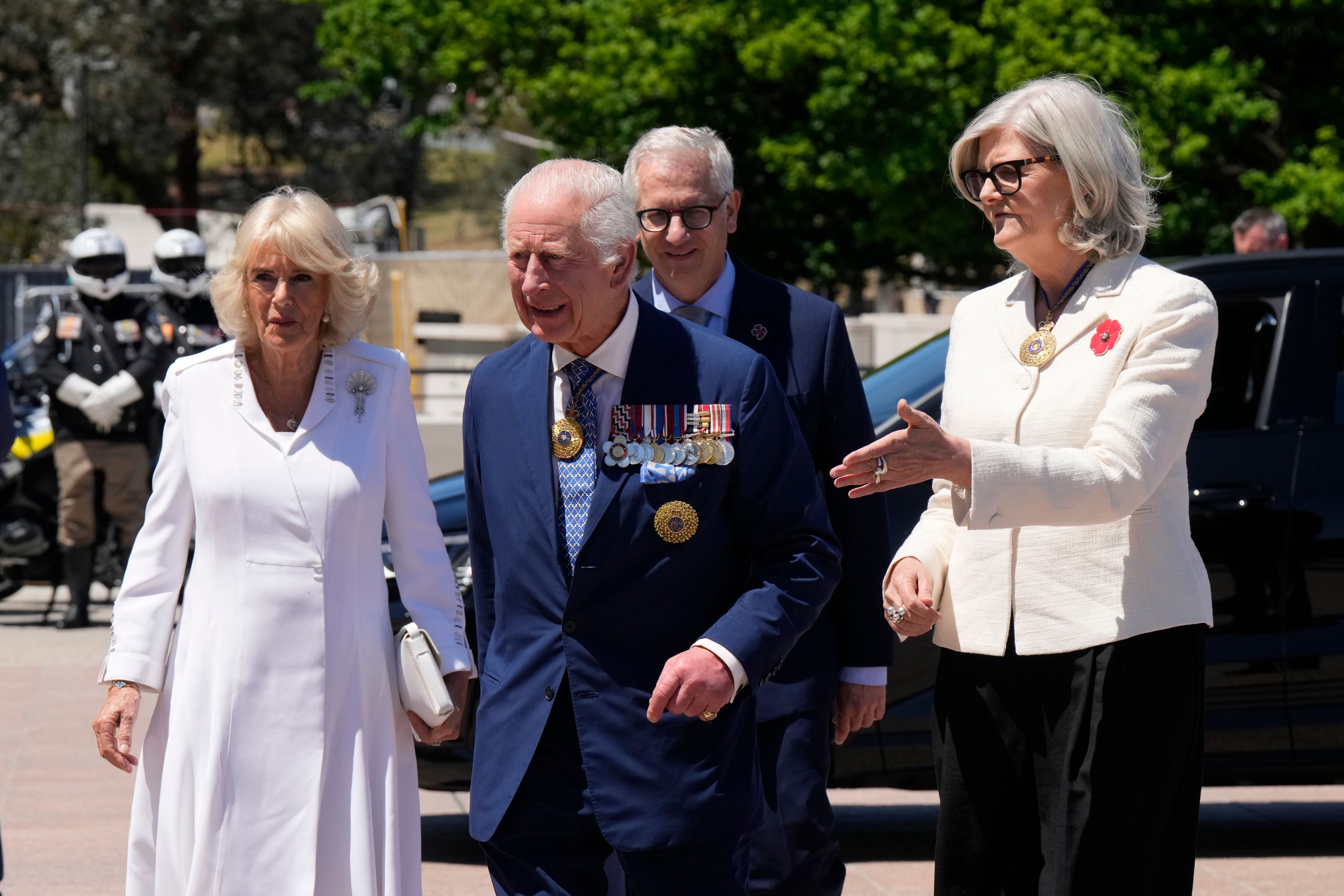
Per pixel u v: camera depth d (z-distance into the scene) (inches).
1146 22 2642.7
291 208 466.6
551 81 2999.5
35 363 1438.2
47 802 872.9
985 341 452.1
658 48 2913.4
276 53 5629.9
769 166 2955.2
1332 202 2522.1
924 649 740.7
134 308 1464.1
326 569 466.9
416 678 469.1
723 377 419.8
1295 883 733.3
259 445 468.1
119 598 474.3
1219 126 2687.0
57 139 5689.0
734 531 422.9
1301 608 727.7
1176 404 410.3
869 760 740.7
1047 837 430.0
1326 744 726.5
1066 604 426.6
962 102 2728.8
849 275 3535.9
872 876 749.3
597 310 411.2
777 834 523.2
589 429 422.9
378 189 6210.6
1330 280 758.5
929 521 474.3
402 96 3821.4
